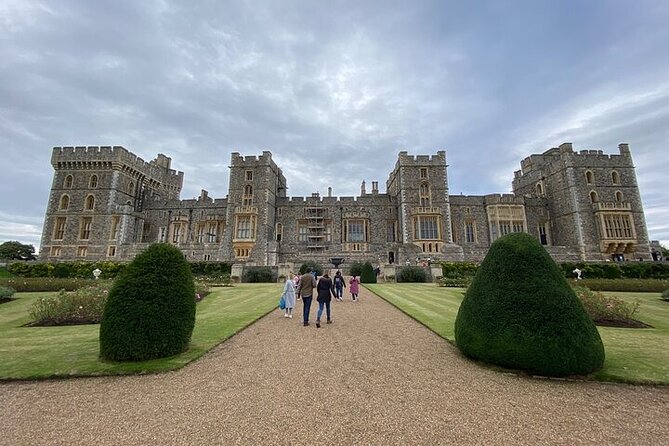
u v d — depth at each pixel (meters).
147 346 6.32
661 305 13.91
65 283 19.27
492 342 6.00
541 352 5.57
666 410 4.44
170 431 3.81
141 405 4.53
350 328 9.36
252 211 39.62
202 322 9.92
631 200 37.97
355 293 14.90
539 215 41.47
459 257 36.06
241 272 25.95
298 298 15.60
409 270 25.98
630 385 5.30
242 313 11.48
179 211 43.72
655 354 6.83
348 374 5.71
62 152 41.66
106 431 3.84
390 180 48.97
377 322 10.18
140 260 6.83
